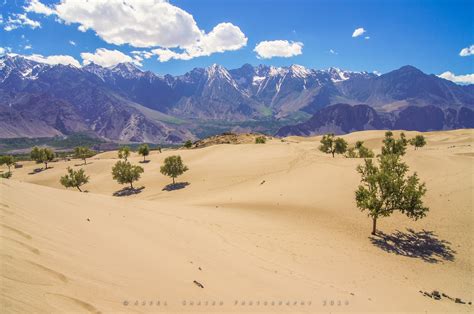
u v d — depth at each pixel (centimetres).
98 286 750
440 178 3722
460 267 2266
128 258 1067
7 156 10356
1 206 1136
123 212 2150
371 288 1709
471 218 2905
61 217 1382
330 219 3125
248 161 7238
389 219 3086
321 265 1970
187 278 1056
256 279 1307
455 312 1545
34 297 575
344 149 7106
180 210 2902
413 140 8425
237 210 3403
